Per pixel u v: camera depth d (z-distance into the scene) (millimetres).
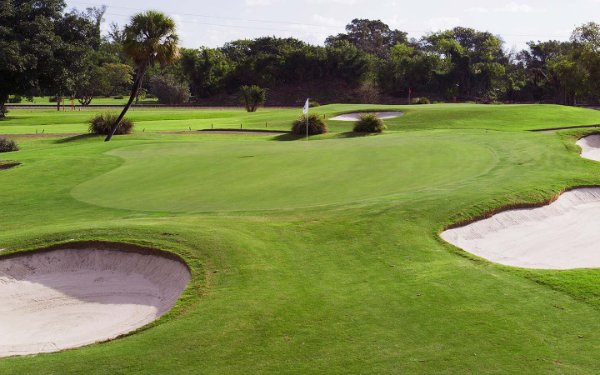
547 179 17125
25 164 24984
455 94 102625
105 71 98812
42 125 53688
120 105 91688
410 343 7840
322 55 106875
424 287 9664
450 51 103875
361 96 102000
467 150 23172
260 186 17953
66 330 9812
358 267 10664
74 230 13164
